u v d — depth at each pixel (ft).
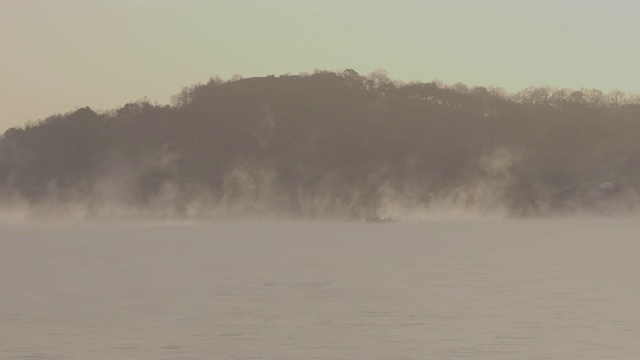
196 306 187.83
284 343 141.18
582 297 201.67
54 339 145.59
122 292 217.97
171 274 273.95
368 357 130.31
